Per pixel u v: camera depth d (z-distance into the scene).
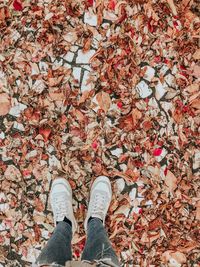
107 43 1.56
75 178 1.56
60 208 1.49
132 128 1.56
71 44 1.56
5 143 1.55
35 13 1.55
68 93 1.55
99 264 1.30
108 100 1.56
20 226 1.54
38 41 1.55
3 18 1.55
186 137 1.57
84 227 1.55
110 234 1.56
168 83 1.57
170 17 1.57
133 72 1.56
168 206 1.56
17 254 1.54
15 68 1.55
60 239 1.37
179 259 1.55
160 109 1.57
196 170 1.57
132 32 1.56
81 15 1.56
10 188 1.54
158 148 1.56
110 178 1.56
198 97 1.57
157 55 1.57
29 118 1.55
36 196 1.55
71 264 1.29
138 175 1.56
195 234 1.56
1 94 1.55
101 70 1.56
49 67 1.55
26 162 1.55
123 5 1.56
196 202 1.57
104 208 1.51
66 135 1.55
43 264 1.29
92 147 1.55
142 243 1.56
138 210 1.56
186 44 1.57
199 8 1.57
